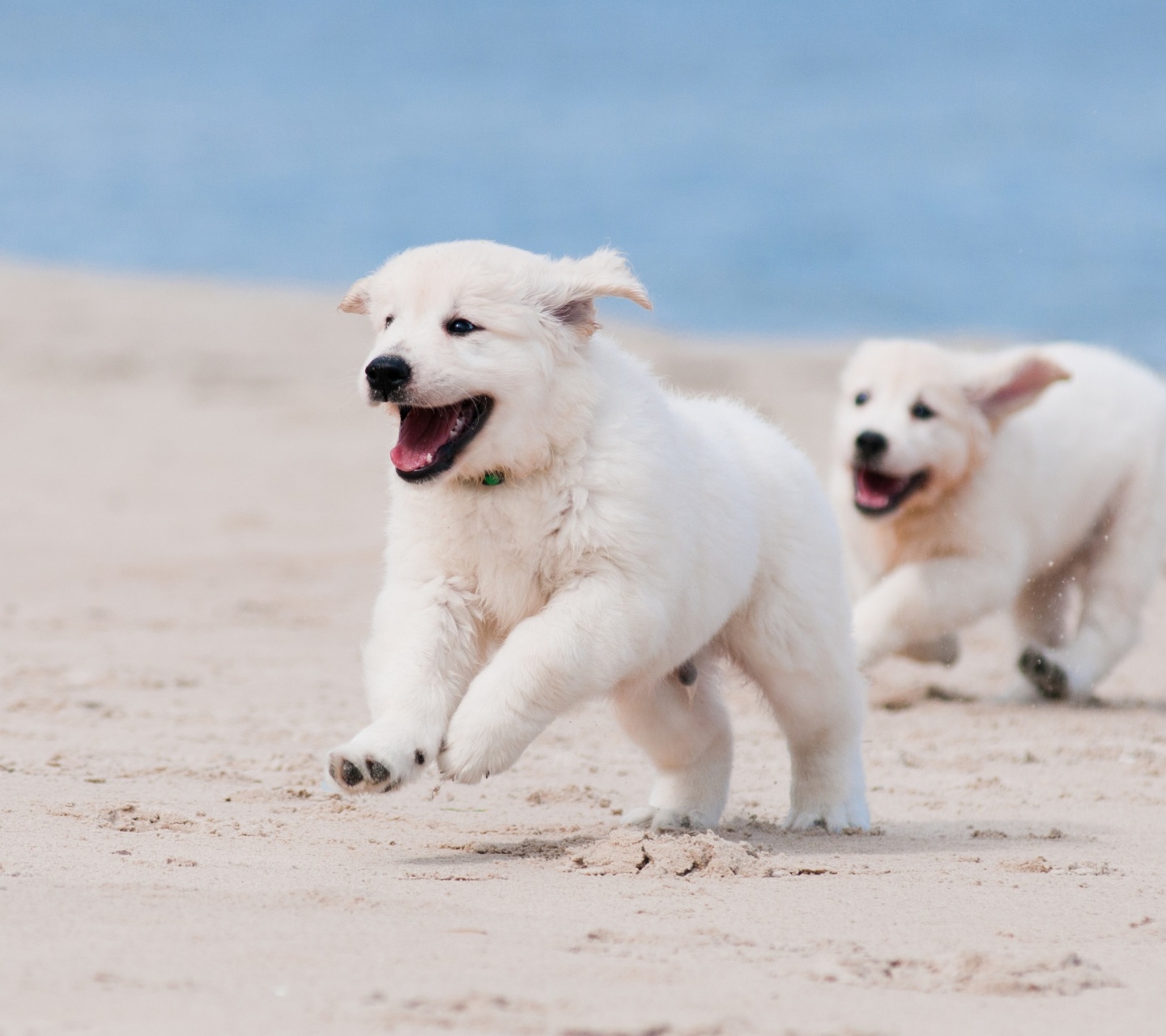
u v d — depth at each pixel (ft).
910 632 45.75
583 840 27.58
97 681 44.68
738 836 29.30
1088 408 49.06
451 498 26.18
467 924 20.63
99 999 16.31
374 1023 15.97
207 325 125.90
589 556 25.75
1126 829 30.45
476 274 26.43
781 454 30.45
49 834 25.53
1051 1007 18.17
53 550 69.62
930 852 27.71
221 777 32.50
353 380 34.63
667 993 17.80
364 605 59.72
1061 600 51.11
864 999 18.12
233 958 18.08
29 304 129.08
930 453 45.62
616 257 27.63
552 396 26.04
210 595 60.85
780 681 30.07
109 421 99.14
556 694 25.08
